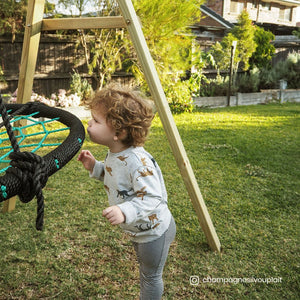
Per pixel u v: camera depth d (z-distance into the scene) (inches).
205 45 396.8
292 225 96.1
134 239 57.0
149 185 52.6
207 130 216.2
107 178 58.0
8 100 242.7
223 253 82.4
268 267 77.1
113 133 54.3
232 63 347.3
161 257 57.7
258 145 181.8
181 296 67.9
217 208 105.9
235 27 397.7
